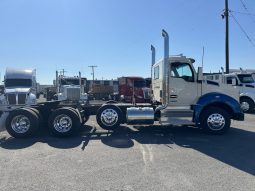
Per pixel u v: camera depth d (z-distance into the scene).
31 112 10.39
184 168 6.75
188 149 8.65
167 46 11.15
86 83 31.70
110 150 8.52
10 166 6.97
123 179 6.02
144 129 12.21
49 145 9.23
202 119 11.06
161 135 10.92
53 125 10.45
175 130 11.99
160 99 11.88
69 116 10.45
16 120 10.34
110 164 7.09
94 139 10.16
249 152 8.30
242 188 5.50
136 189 5.48
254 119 15.76
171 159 7.53
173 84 11.38
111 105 11.21
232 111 11.32
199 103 11.13
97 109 11.99
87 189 5.49
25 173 6.44
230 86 11.53
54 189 5.50
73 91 23.02
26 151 8.46
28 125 10.32
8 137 10.66
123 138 10.33
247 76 19.39
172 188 5.52
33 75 21.61
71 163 7.18
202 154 8.06
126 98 19.98
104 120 11.17
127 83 29.17
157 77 12.48
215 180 5.95
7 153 8.25
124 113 11.48
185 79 11.41
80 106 11.70
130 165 7.00
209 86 11.47
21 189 5.50
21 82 20.83
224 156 7.84
